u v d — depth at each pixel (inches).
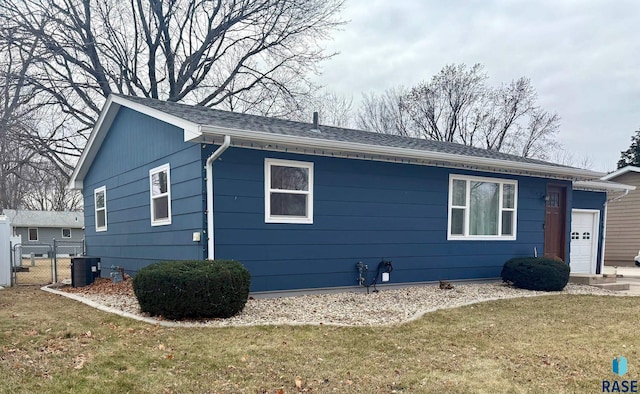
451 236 373.1
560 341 195.9
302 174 302.7
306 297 293.0
